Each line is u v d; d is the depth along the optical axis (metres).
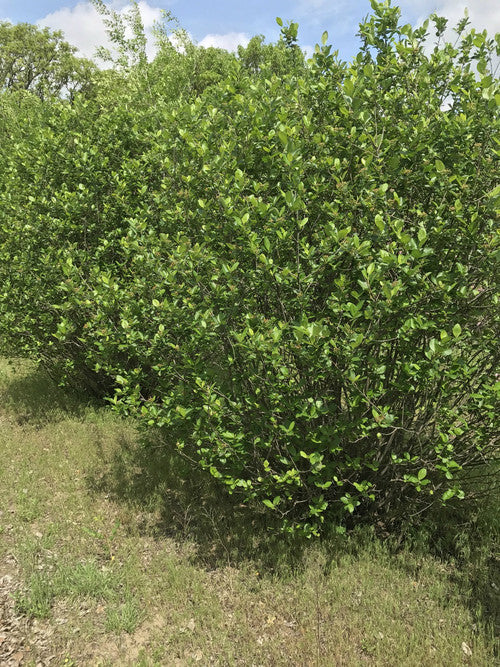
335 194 3.73
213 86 5.23
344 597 3.53
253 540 4.09
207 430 3.72
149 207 4.88
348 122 3.70
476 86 3.53
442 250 3.54
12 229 6.44
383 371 3.35
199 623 3.32
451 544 4.03
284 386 3.45
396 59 3.69
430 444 3.82
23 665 2.97
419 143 3.51
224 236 3.90
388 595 3.54
